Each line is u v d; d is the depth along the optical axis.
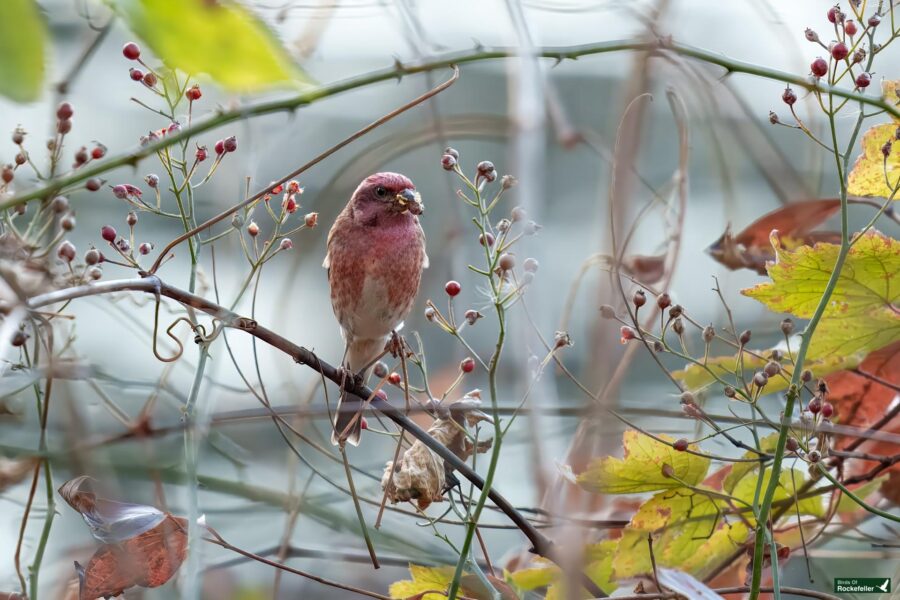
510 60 4.90
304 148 12.80
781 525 7.25
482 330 12.44
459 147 13.33
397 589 6.83
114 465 6.07
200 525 5.85
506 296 5.33
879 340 6.60
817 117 7.68
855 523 7.39
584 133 6.99
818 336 6.64
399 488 6.13
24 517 5.62
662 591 6.27
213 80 2.20
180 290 5.43
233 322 5.75
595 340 4.82
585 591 6.33
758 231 7.39
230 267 8.06
